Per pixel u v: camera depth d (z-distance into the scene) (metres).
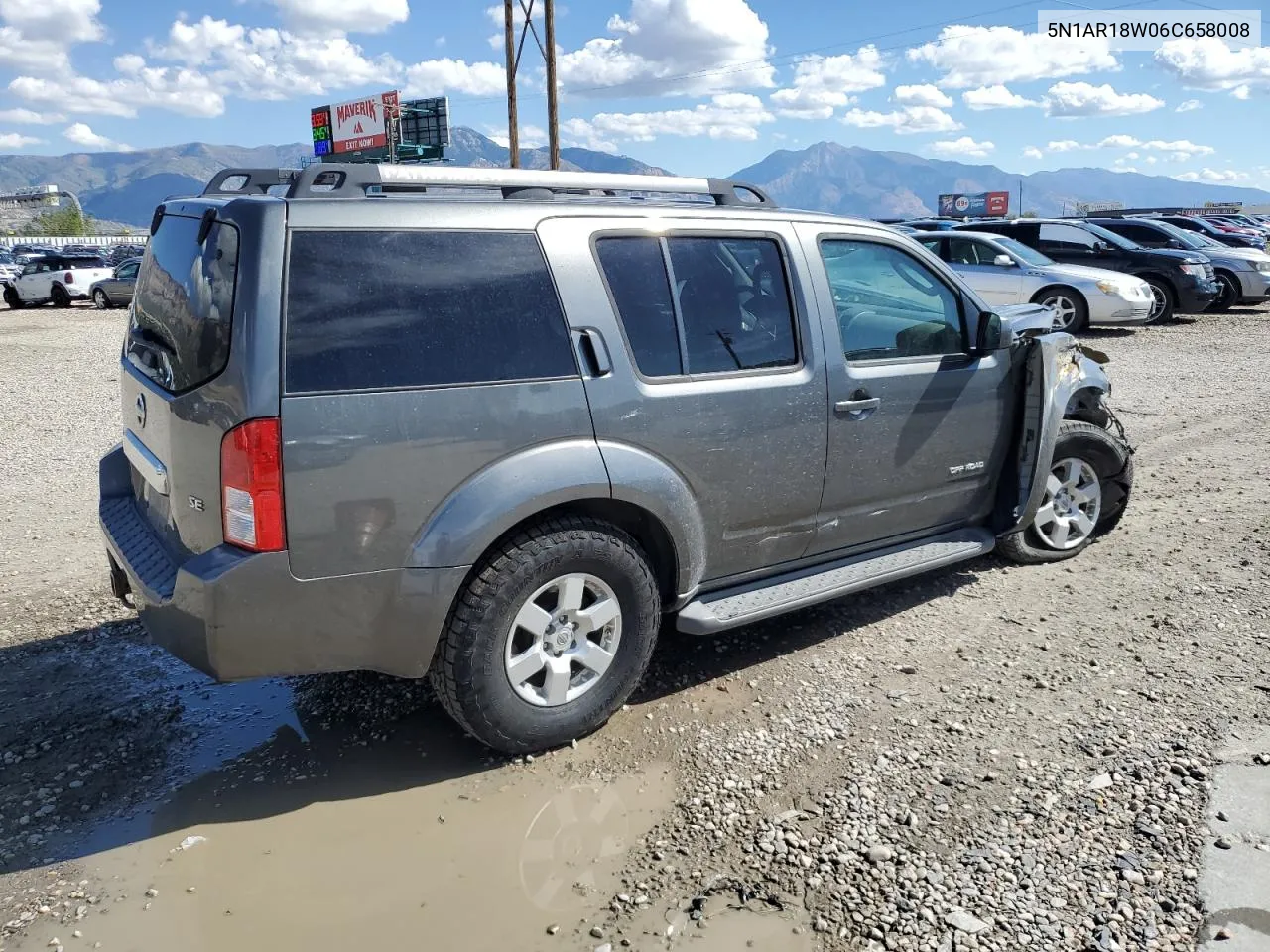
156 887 2.72
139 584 3.12
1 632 4.47
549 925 2.54
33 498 6.80
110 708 3.78
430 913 2.60
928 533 4.61
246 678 2.96
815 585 4.01
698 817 2.99
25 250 57.16
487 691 3.16
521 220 3.26
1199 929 2.46
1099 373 5.22
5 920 2.58
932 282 4.45
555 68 26.25
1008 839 2.83
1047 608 4.59
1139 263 16.91
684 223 3.62
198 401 2.90
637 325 3.44
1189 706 3.60
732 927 2.52
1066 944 2.42
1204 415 9.20
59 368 14.14
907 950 2.41
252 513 2.80
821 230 4.04
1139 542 5.48
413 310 3.01
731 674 3.96
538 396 3.16
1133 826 2.88
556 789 3.18
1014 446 4.77
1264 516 5.89
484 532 3.04
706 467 3.58
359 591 2.96
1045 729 3.46
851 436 4.02
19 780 3.27
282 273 2.83
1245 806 2.96
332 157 68.44
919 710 3.62
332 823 3.02
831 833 2.88
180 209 3.45
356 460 2.88
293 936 2.52
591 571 3.31
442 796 3.16
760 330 3.78
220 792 3.20
